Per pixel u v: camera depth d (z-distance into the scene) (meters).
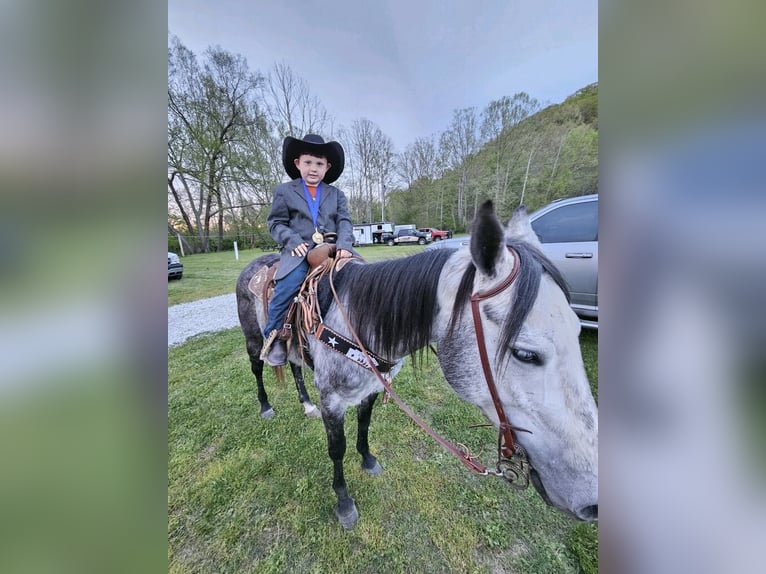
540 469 0.77
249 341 2.02
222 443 1.89
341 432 1.30
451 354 0.85
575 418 0.70
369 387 1.22
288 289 1.37
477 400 0.83
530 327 0.71
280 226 1.45
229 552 1.24
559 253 3.03
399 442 1.85
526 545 1.23
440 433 1.93
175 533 1.32
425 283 0.96
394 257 1.17
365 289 1.11
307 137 1.49
